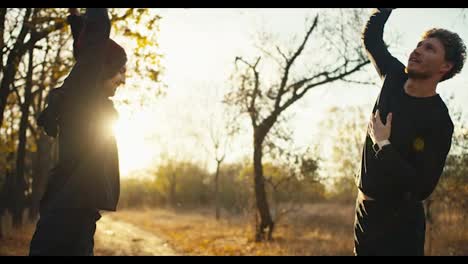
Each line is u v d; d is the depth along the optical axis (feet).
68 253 7.40
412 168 8.15
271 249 62.44
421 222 8.74
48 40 35.70
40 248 7.29
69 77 7.65
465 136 40.91
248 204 80.18
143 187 191.52
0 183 78.48
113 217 137.18
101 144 7.68
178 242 75.82
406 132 8.49
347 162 86.53
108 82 8.06
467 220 52.01
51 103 7.71
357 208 9.07
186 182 180.65
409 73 8.47
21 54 32.89
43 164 82.53
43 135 79.61
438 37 8.39
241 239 76.07
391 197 8.54
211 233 85.87
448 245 51.72
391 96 8.79
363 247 8.82
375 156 8.46
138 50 35.04
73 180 7.50
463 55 8.42
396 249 8.56
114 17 32.17
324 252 57.41
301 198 77.30
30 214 80.12
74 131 7.60
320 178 70.28
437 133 8.52
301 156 69.56
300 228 79.46
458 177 45.78
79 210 7.48
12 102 52.42
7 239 57.06
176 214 140.67
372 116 8.91
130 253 59.26
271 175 74.74
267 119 69.77
